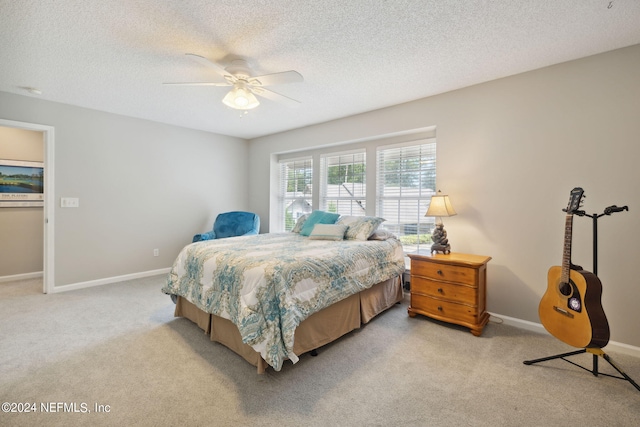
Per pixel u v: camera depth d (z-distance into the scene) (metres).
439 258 2.73
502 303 2.79
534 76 2.60
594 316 1.77
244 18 1.88
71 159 3.66
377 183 3.92
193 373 1.96
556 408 1.63
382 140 3.87
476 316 2.52
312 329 2.17
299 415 1.58
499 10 1.81
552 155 2.52
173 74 2.71
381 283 3.00
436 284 2.75
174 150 4.60
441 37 2.10
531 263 2.64
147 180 4.33
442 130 3.14
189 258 2.68
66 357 2.13
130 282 4.04
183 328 2.64
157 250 4.46
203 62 2.09
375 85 2.95
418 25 1.96
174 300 2.86
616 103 2.25
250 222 4.66
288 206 5.15
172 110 3.82
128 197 4.15
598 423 1.52
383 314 3.02
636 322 2.19
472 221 2.95
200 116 4.08
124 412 1.59
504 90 2.75
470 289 2.54
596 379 1.89
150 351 2.23
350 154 4.27
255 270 2.00
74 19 1.88
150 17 1.87
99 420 1.53
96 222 3.88
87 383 1.83
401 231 3.73
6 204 4.14
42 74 2.72
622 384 1.84
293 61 2.45
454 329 2.65
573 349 2.27
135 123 4.18
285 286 1.94
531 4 1.75
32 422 1.50
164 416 1.56
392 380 1.89
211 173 5.05
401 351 2.26
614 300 2.26
